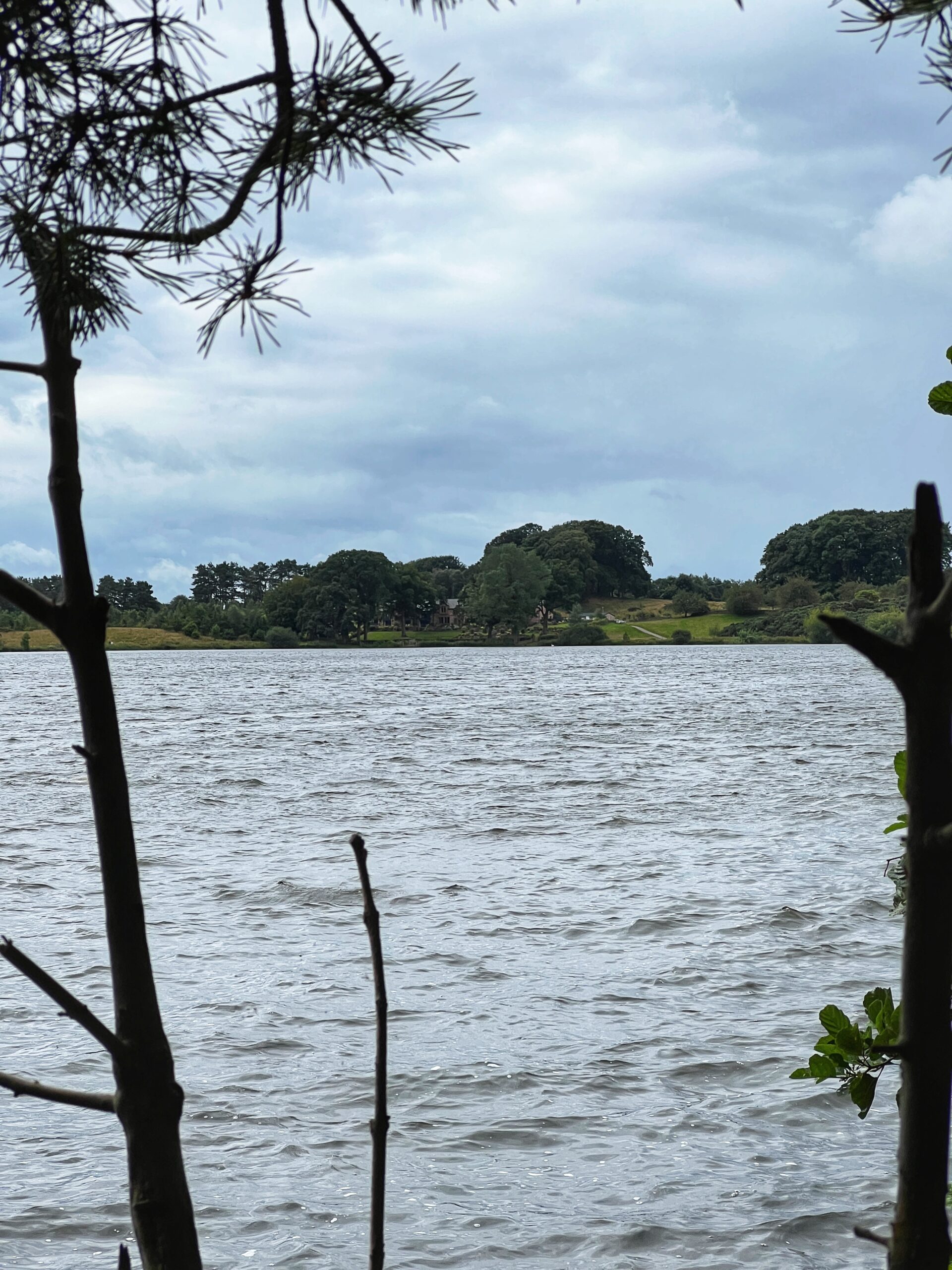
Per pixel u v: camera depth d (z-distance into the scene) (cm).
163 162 204
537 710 7469
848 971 1578
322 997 1488
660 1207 951
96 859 2458
